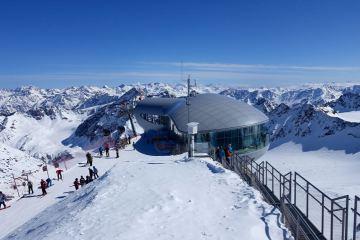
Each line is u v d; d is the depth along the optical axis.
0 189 53.62
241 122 48.47
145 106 66.75
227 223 15.04
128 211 17.28
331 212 12.22
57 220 19.39
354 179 86.62
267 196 19.16
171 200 18.38
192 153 33.09
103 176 28.09
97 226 15.77
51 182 39.22
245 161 25.80
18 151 108.44
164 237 14.04
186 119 49.69
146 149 53.00
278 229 14.02
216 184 21.27
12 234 23.12
